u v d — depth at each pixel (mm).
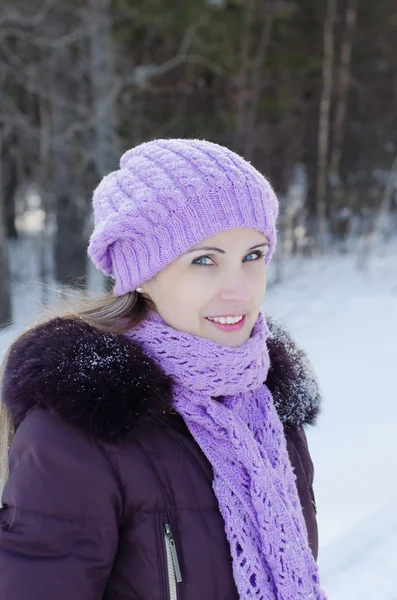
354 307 6809
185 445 1231
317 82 10859
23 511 1099
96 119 7430
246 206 1200
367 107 11703
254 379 1281
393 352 5191
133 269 1250
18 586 1062
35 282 2047
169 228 1190
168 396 1205
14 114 8328
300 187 12281
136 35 9641
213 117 10062
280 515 1234
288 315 6574
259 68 9430
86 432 1117
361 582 2311
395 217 11562
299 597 1203
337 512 2768
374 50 11336
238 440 1235
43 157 8547
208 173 1189
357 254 10195
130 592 1161
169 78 9781
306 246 10398
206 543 1185
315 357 5191
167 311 1251
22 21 7426
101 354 1198
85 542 1105
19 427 1178
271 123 10727
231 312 1224
